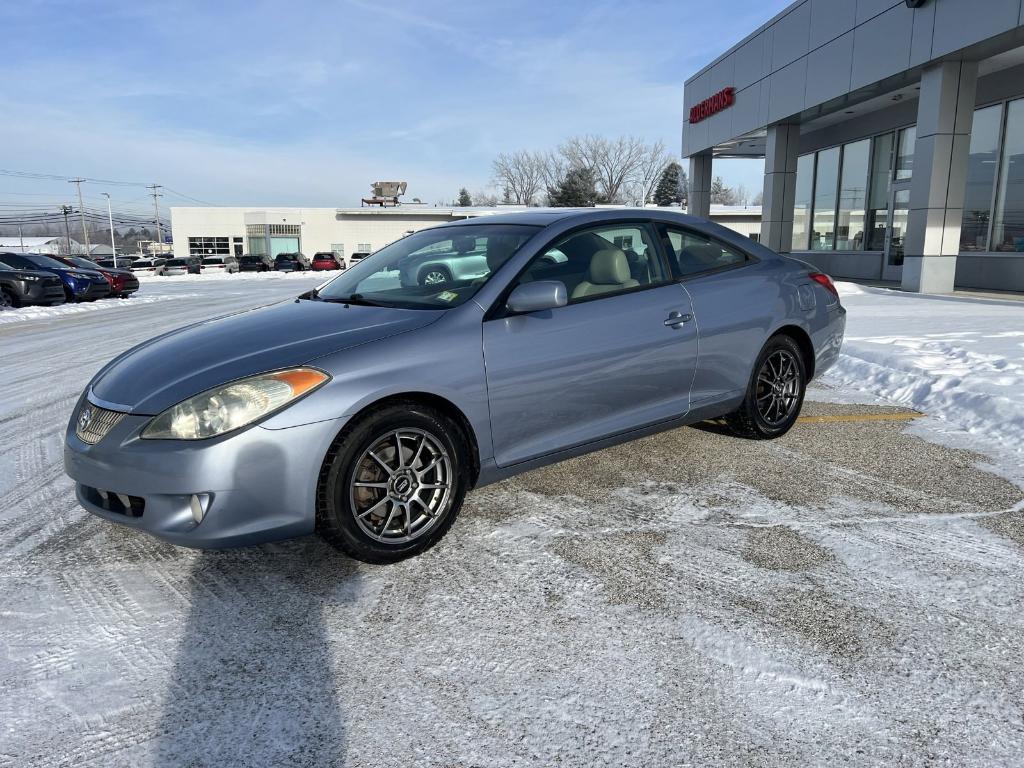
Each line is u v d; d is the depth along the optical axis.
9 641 2.35
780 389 4.29
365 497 2.76
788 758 1.77
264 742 1.87
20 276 15.97
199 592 2.66
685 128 23.06
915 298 12.41
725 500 3.44
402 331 2.88
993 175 13.84
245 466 2.47
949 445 4.27
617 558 2.86
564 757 1.79
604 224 3.62
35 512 3.48
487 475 3.09
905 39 12.47
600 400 3.38
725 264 4.09
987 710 1.94
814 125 19.61
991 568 2.74
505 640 2.31
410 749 1.83
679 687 2.06
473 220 3.93
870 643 2.26
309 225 59.31
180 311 15.45
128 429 2.58
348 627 2.41
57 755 1.83
